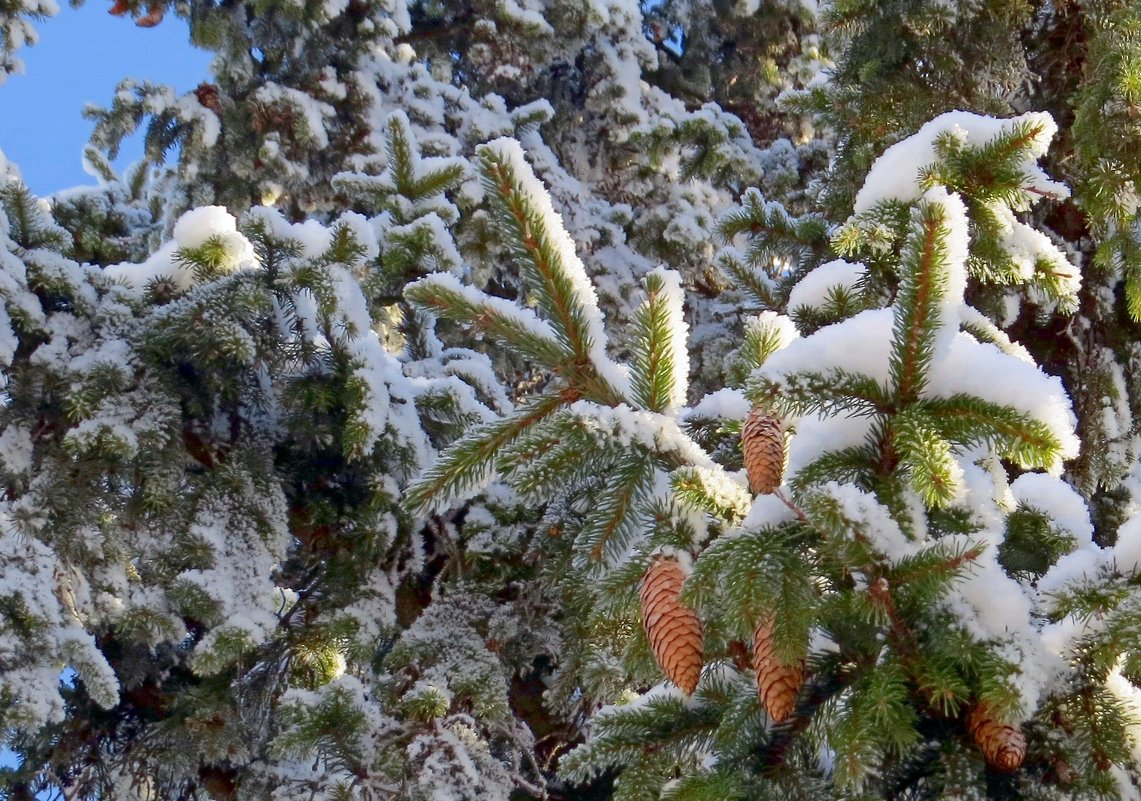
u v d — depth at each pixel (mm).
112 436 2941
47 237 3352
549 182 6473
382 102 6715
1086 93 3520
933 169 2361
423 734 2920
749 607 1474
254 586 3064
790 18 7688
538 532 3146
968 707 1554
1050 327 3861
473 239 5812
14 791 3473
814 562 1583
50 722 3053
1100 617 1571
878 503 1574
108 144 6465
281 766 3449
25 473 3068
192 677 3682
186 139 6461
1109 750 1522
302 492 3422
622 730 1839
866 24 3988
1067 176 3984
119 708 3607
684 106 7207
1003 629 1537
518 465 1673
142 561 3117
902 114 3893
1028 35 4184
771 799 1591
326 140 6527
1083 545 2055
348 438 3072
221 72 6609
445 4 7465
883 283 2600
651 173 6770
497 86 7422
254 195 6715
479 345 5770
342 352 3219
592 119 7262
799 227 3553
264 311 3189
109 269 3422
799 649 1468
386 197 3797
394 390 3361
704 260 6332
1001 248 2393
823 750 1651
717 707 1824
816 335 1701
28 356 3191
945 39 3908
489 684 3080
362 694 2912
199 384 3279
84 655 2867
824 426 1744
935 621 1530
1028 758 1587
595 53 7066
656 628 1575
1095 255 3695
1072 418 1591
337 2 6578
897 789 1638
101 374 3043
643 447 1728
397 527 3373
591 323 1777
